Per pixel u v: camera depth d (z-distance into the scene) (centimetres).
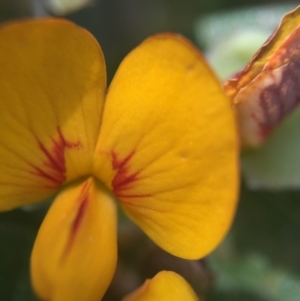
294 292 6
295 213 6
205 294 5
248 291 6
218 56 6
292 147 5
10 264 6
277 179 5
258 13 7
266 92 5
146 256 5
